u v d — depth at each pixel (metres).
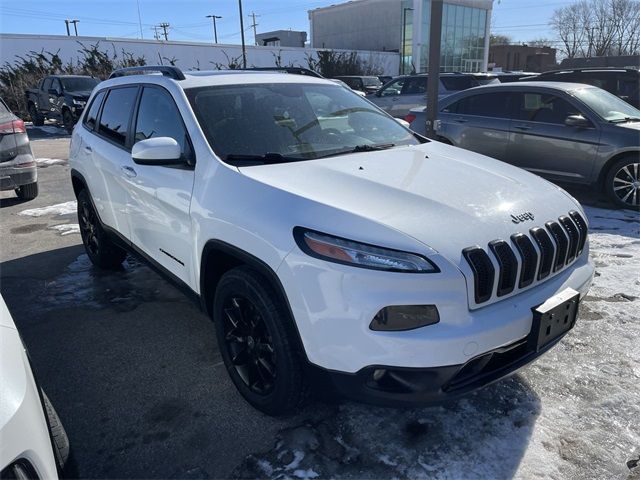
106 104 4.26
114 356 3.29
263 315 2.40
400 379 2.08
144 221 3.46
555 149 6.72
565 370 3.02
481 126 7.33
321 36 51.75
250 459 2.38
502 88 7.22
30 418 1.45
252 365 2.66
